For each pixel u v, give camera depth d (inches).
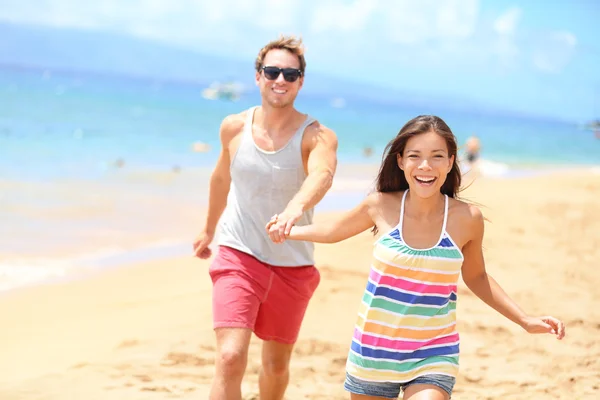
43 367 233.3
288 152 174.2
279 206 175.5
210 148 1032.2
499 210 543.5
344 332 268.8
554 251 414.9
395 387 144.3
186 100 2829.7
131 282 346.9
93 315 291.7
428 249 140.9
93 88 3063.5
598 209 562.6
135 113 1747.0
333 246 407.2
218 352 165.9
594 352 255.0
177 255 409.7
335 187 721.0
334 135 177.5
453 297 145.0
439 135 143.5
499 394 217.6
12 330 271.6
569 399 215.2
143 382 217.9
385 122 2432.3
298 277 176.9
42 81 3299.7
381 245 144.1
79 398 204.1
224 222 179.9
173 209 551.5
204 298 314.8
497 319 285.7
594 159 1552.7
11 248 401.7
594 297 325.1
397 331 141.6
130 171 750.5
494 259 388.5
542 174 1070.4
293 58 174.7
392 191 151.9
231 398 162.1
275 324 177.6
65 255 395.9
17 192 573.9
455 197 157.5
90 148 941.2
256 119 179.3
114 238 443.5
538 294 324.8
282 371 184.7
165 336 261.1
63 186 622.2
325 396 211.8
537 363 243.1
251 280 171.8
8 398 202.5
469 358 246.2
